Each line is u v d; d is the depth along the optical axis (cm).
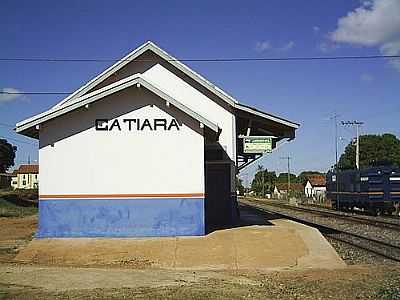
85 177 1944
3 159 9381
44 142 1945
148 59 2522
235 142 2505
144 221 1939
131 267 1633
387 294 1192
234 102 2475
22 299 1121
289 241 1848
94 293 1185
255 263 1678
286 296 1184
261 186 14512
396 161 8944
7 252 1870
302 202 7931
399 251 1995
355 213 4803
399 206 4375
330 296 1191
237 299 1139
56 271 1491
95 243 1836
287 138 2730
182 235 1928
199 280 1396
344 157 9588
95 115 1959
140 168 1952
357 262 1773
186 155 1956
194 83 2522
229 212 2459
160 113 1966
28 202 5841
